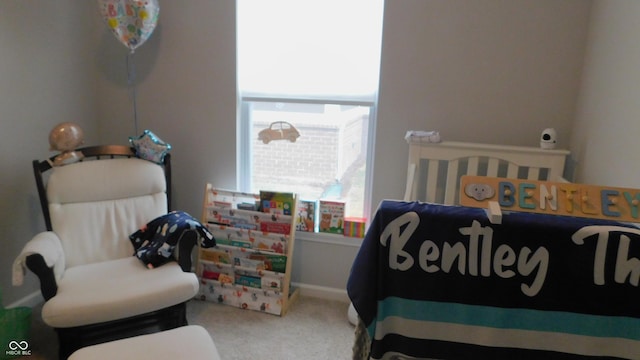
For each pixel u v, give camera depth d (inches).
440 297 45.4
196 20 102.7
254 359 81.4
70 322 67.9
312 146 105.8
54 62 99.5
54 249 75.9
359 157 103.4
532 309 43.7
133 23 93.7
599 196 45.8
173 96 108.3
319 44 99.3
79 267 83.0
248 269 100.0
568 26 84.1
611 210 45.1
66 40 102.3
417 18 90.7
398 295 46.4
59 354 71.4
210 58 103.9
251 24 102.1
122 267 83.0
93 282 75.8
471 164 85.9
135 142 96.9
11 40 88.7
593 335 42.9
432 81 92.5
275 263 98.7
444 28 89.8
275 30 101.0
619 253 40.9
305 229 104.0
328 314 98.9
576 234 41.7
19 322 79.4
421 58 92.0
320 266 106.3
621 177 67.5
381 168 99.3
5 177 90.2
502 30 87.3
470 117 92.3
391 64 93.8
